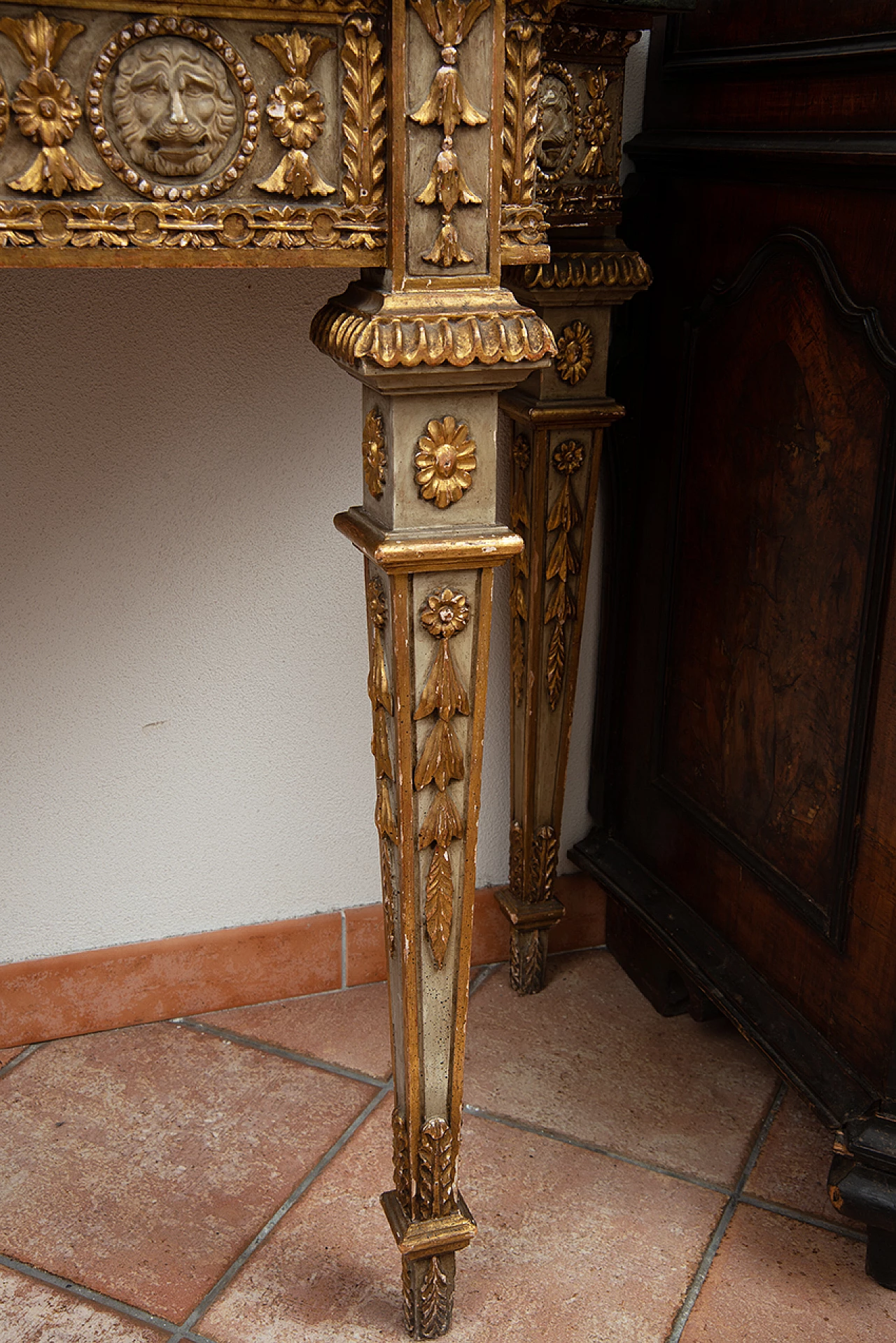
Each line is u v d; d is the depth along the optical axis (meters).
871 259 1.02
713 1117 1.36
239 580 1.39
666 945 1.41
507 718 1.57
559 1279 1.14
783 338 1.15
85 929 1.46
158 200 0.77
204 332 1.29
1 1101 1.36
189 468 1.33
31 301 1.23
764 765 1.26
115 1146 1.30
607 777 1.59
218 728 1.44
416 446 0.85
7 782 1.38
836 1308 1.12
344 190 0.81
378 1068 1.43
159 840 1.46
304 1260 1.16
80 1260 1.16
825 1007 1.20
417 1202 1.04
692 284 1.29
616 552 1.48
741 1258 1.17
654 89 1.33
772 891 1.25
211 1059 1.44
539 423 1.31
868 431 1.05
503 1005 1.55
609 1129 1.33
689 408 1.32
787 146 1.08
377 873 1.57
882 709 1.07
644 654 1.48
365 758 1.51
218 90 0.76
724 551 1.29
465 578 0.89
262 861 1.51
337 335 0.84
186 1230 1.20
